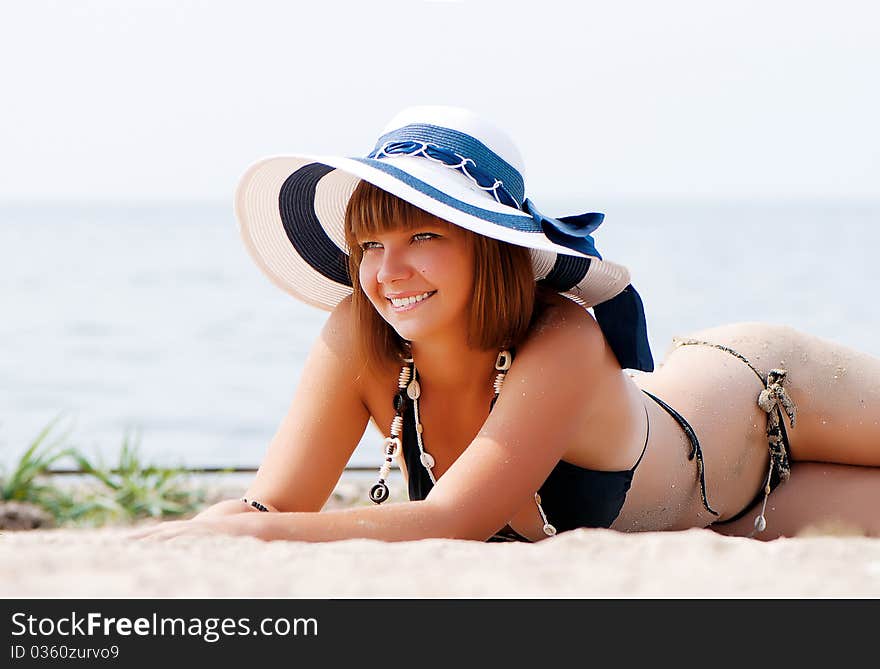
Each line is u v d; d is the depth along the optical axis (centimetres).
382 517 286
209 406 1798
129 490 755
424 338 334
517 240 306
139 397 1889
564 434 319
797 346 430
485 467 305
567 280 346
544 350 324
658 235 6247
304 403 360
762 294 3189
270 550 220
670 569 203
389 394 361
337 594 185
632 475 359
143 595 183
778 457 422
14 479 751
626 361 346
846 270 3800
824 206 12250
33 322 2869
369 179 306
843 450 427
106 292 3488
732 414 405
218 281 3762
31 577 194
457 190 317
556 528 359
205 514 321
